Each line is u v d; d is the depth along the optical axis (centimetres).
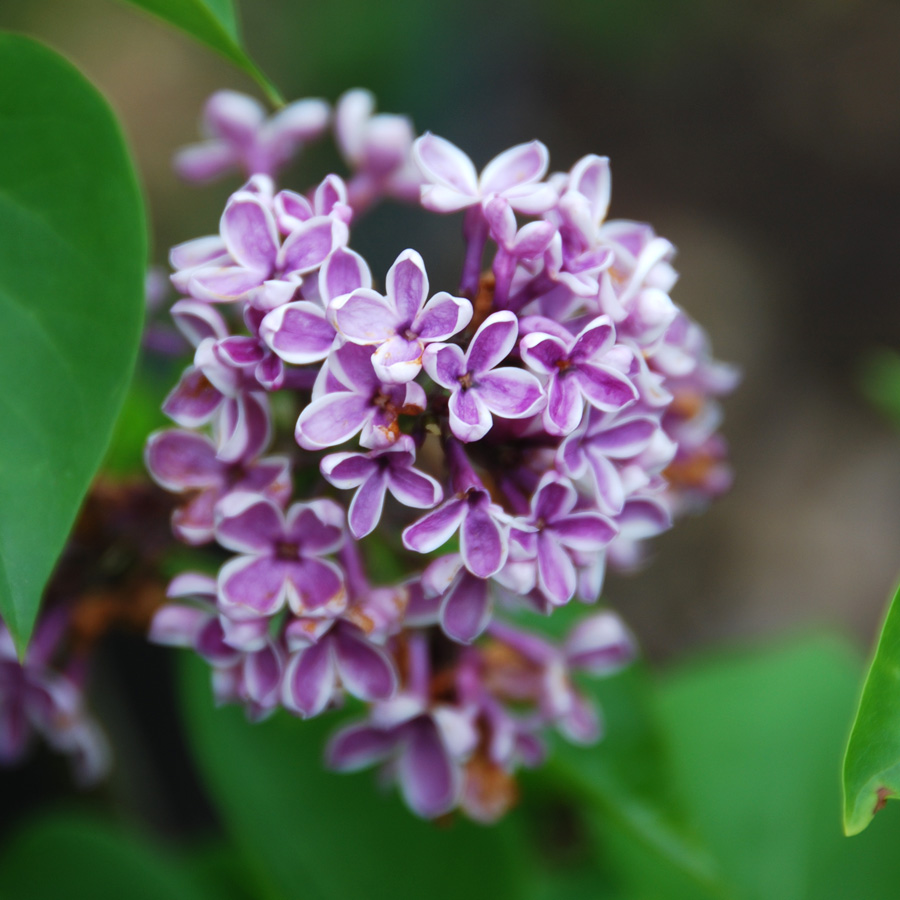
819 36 183
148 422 72
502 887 72
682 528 140
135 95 152
